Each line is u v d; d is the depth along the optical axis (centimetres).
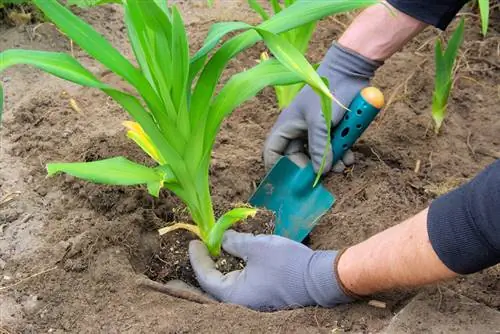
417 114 162
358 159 151
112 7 184
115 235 133
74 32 113
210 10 186
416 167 151
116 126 154
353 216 140
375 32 138
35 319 124
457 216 108
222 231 130
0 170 146
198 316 123
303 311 123
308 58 173
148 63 119
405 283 115
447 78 151
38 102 157
